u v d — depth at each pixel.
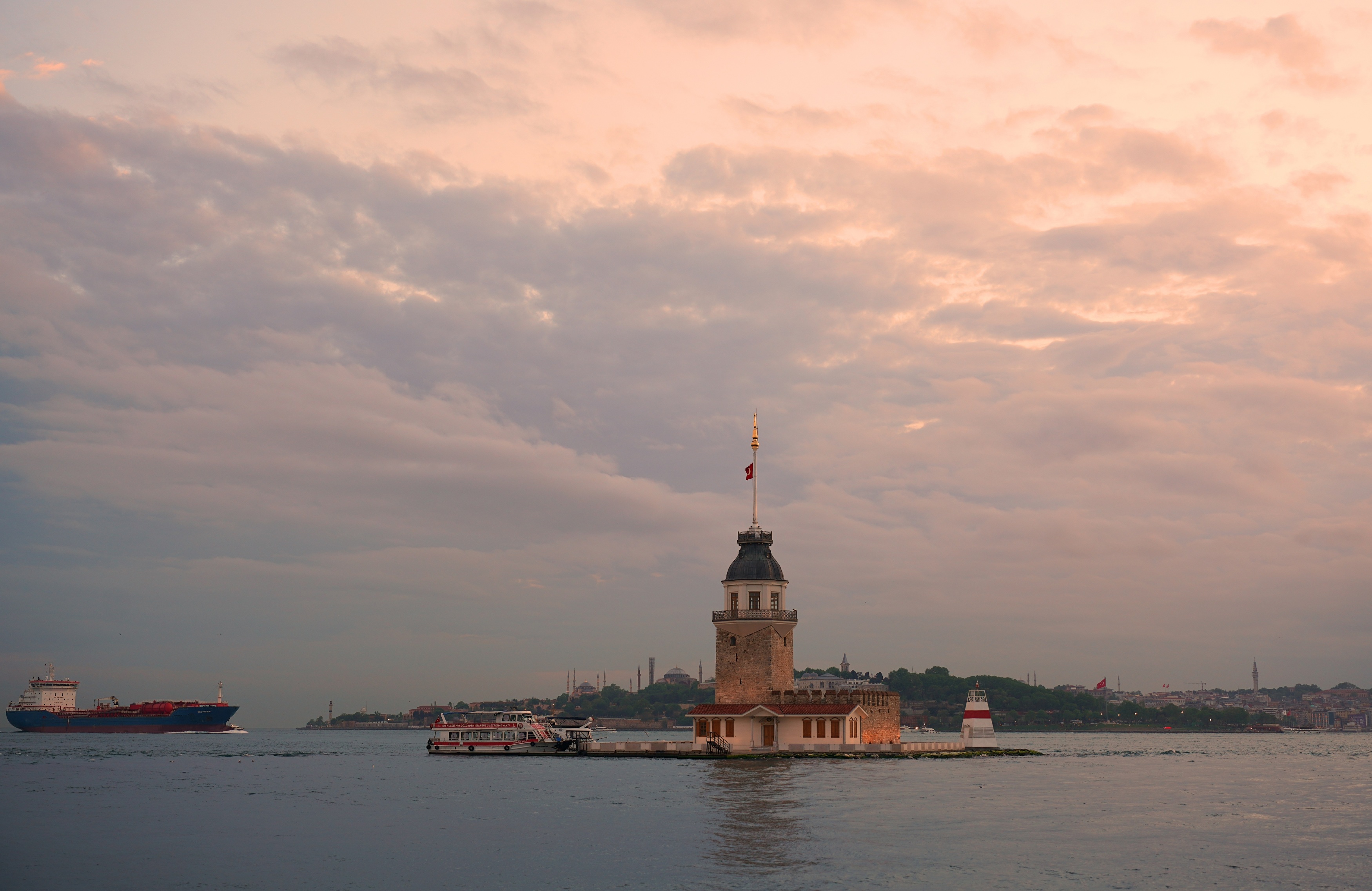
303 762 191.38
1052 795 113.31
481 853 75.00
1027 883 65.19
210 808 103.62
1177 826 90.56
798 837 80.56
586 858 72.94
